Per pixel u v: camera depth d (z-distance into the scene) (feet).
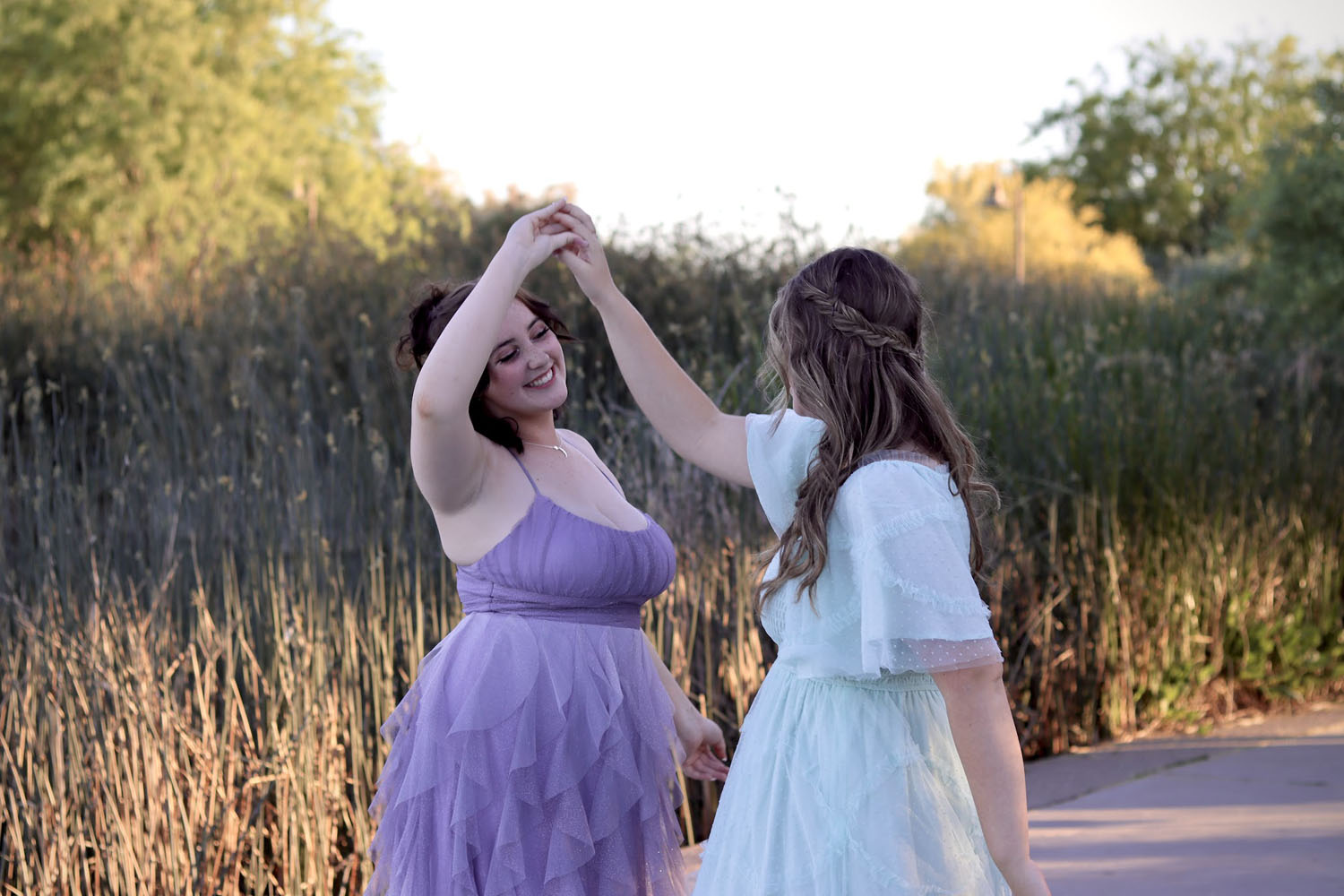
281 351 19.07
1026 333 20.12
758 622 13.25
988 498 6.64
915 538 5.46
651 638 12.35
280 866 10.66
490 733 7.05
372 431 14.43
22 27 49.60
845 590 5.87
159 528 12.65
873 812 5.70
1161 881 10.59
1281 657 17.70
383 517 12.91
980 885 5.80
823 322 6.02
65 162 46.80
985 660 5.34
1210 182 132.77
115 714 10.09
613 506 7.67
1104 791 13.38
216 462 14.17
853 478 5.77
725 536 13.48
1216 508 17.28
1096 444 16.46
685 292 21.79
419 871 7.13
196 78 49.88
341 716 11.18
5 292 26.20
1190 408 18.22
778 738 6.11
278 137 52.70
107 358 17.98
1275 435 19.24
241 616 11.46
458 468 6.96
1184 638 16.60
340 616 11.61
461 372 6.75
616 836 7.25
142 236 45.60
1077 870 10.95
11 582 11.50
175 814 10.03
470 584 7.37
